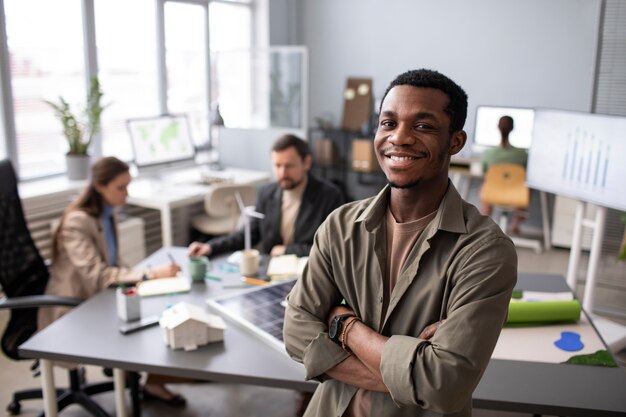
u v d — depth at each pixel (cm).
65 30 438
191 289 224
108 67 474
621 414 141
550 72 529
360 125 594
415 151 97
